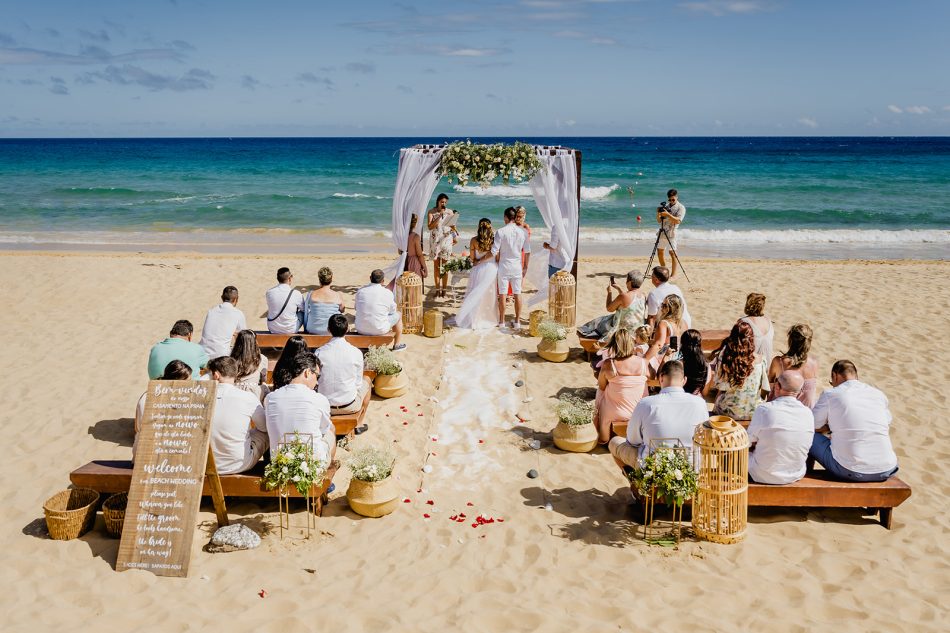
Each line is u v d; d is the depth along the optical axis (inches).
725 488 223.5
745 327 278.2
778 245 898.1
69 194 1443.2
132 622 186.4
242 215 1145.4
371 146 4926.2
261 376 299.0
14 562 211.0
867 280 611.2
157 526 212.4
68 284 575.2
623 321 370.3
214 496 230.4
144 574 207.6
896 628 185.0
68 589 200.4
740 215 1162.6
